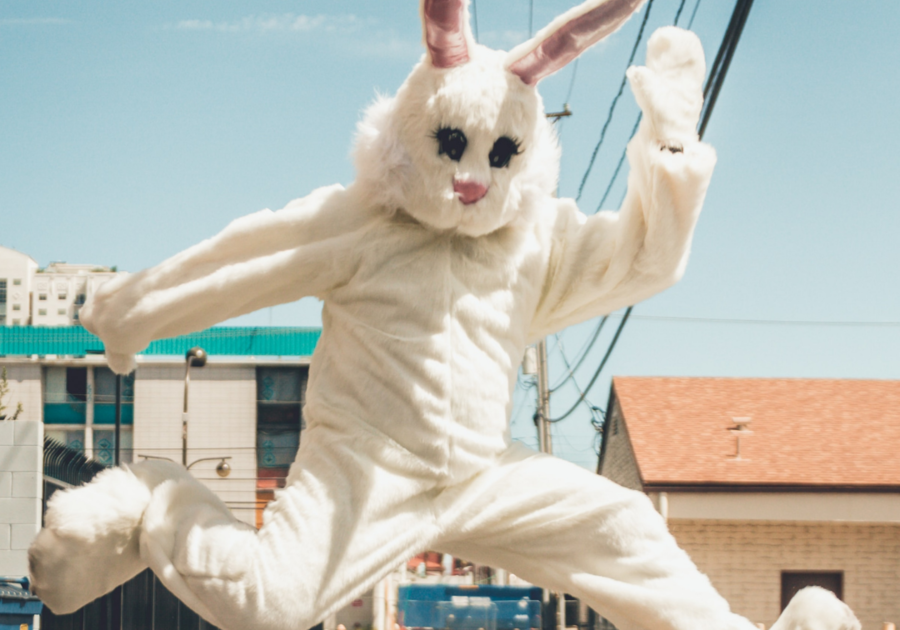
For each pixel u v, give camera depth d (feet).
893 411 64.44
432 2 13.25
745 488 56.18
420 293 14.03
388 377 13.85
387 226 14.35
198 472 105.40
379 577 13.53
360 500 13.52
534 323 15.70
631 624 13.82
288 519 13.46
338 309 14.46
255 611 13.02
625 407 66.13
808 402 66.18
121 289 14.21
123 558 13.89
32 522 44.52
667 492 56.70
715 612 13.26
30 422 45.09
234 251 14.29
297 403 108.27
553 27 13.56
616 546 13.64
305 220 14.29
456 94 13.48
